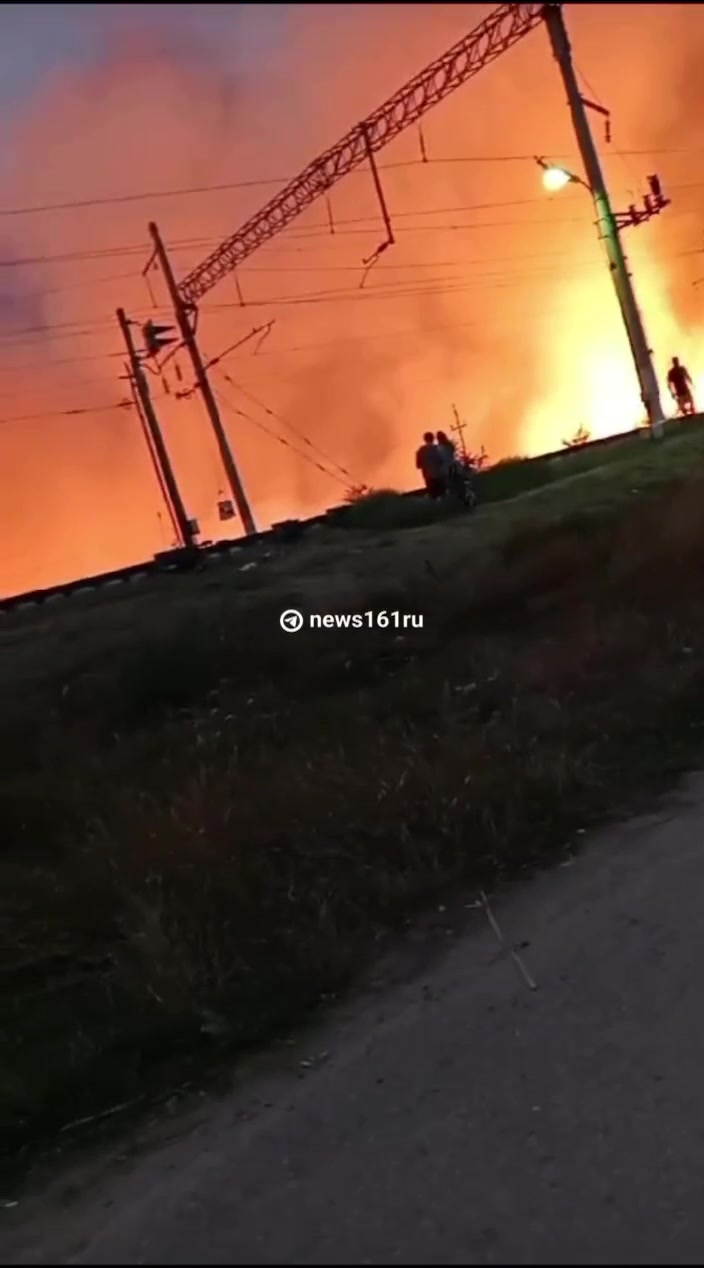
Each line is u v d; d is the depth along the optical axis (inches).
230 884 243.0
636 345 944.3
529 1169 135.9
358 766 307.4
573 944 201.2
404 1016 187.8
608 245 946.7
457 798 274.1
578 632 406.3
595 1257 118.0
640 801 273.6
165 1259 127.7
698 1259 116.0
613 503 624.4
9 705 464.4
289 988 205.9
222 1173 148.4
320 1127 156.3
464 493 843.4
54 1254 135.4
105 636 589.3
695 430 902.4
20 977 237.8
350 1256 122.3
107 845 285.6
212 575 773.3
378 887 242.5
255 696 404.2
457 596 487.2
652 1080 151.6
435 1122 151.0
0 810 338.6
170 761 351.3
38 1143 173.0
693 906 205.8
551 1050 165.0
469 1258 119.6
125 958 229.3
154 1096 179.9
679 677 350.3
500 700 354.0
